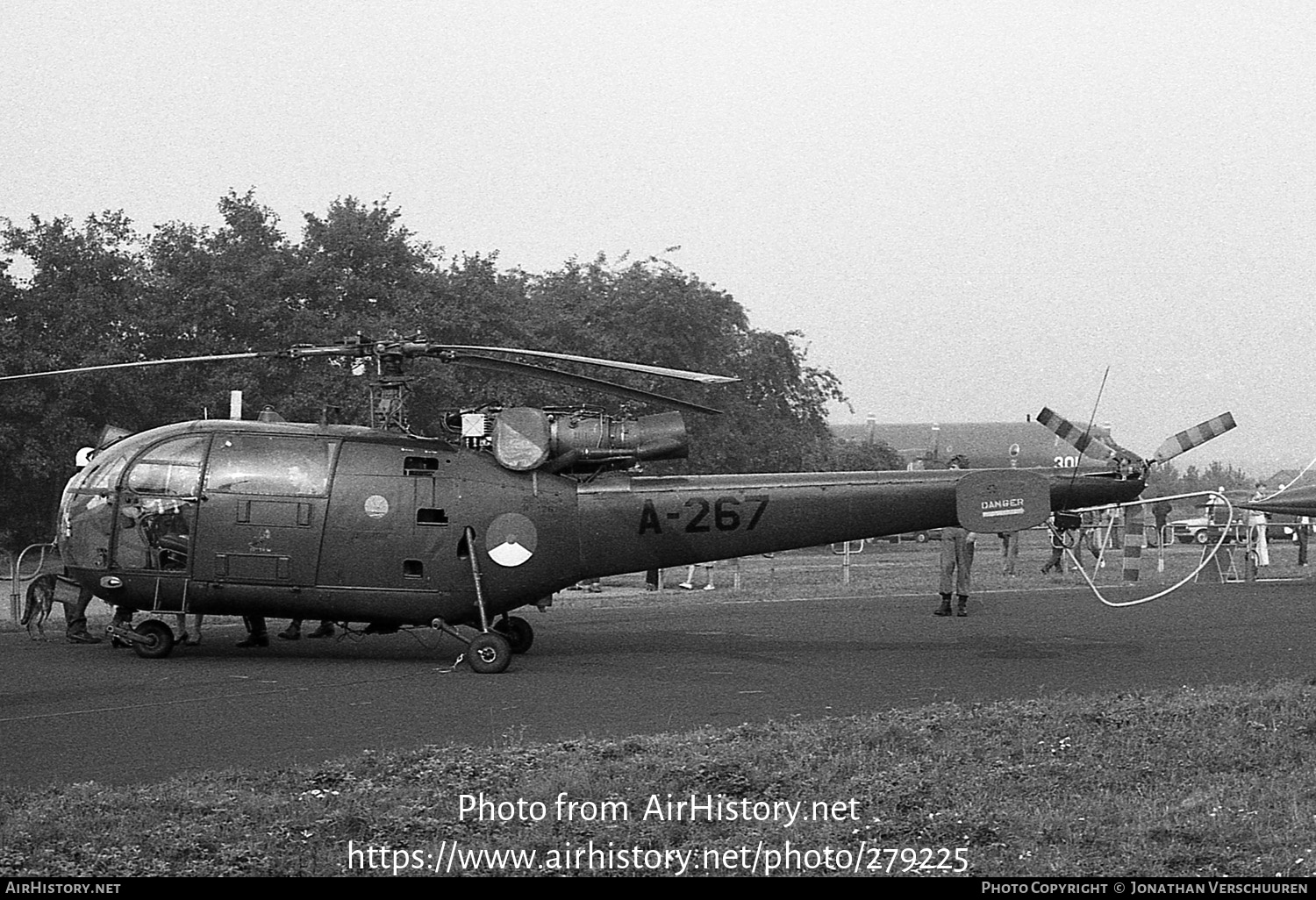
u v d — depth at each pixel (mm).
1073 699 12188
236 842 7941
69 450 38344
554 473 15945
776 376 64062
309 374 40656
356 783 9203
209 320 41656
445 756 9961
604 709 12273
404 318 41625
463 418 16016
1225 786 9031
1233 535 31609
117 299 41250
